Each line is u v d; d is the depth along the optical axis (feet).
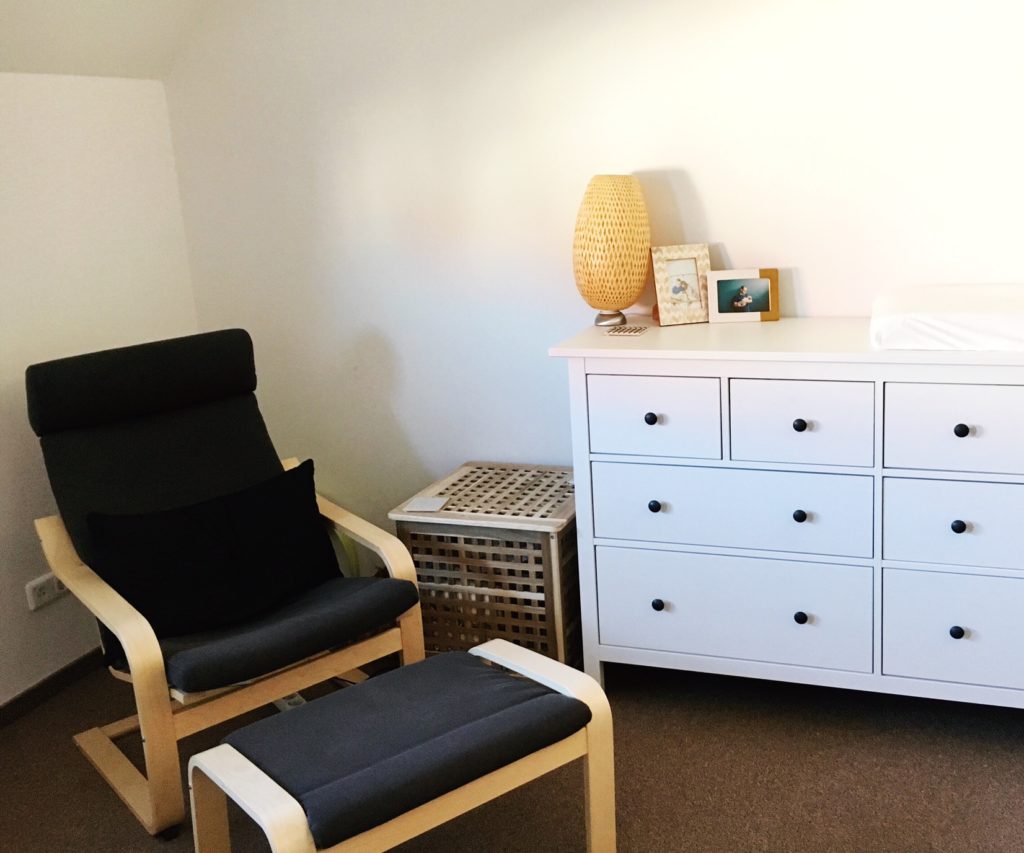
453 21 9.40
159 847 7.44
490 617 9.27
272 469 9.29
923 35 8.08
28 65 9.20
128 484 8.61
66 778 8.34
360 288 10.44
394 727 6.23
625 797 7.57
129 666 7.23
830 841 6.97
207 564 8.09
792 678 8.21
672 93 8.85
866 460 7.55
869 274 8.69
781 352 7.52
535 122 9.36
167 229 10.77
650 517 8.29
